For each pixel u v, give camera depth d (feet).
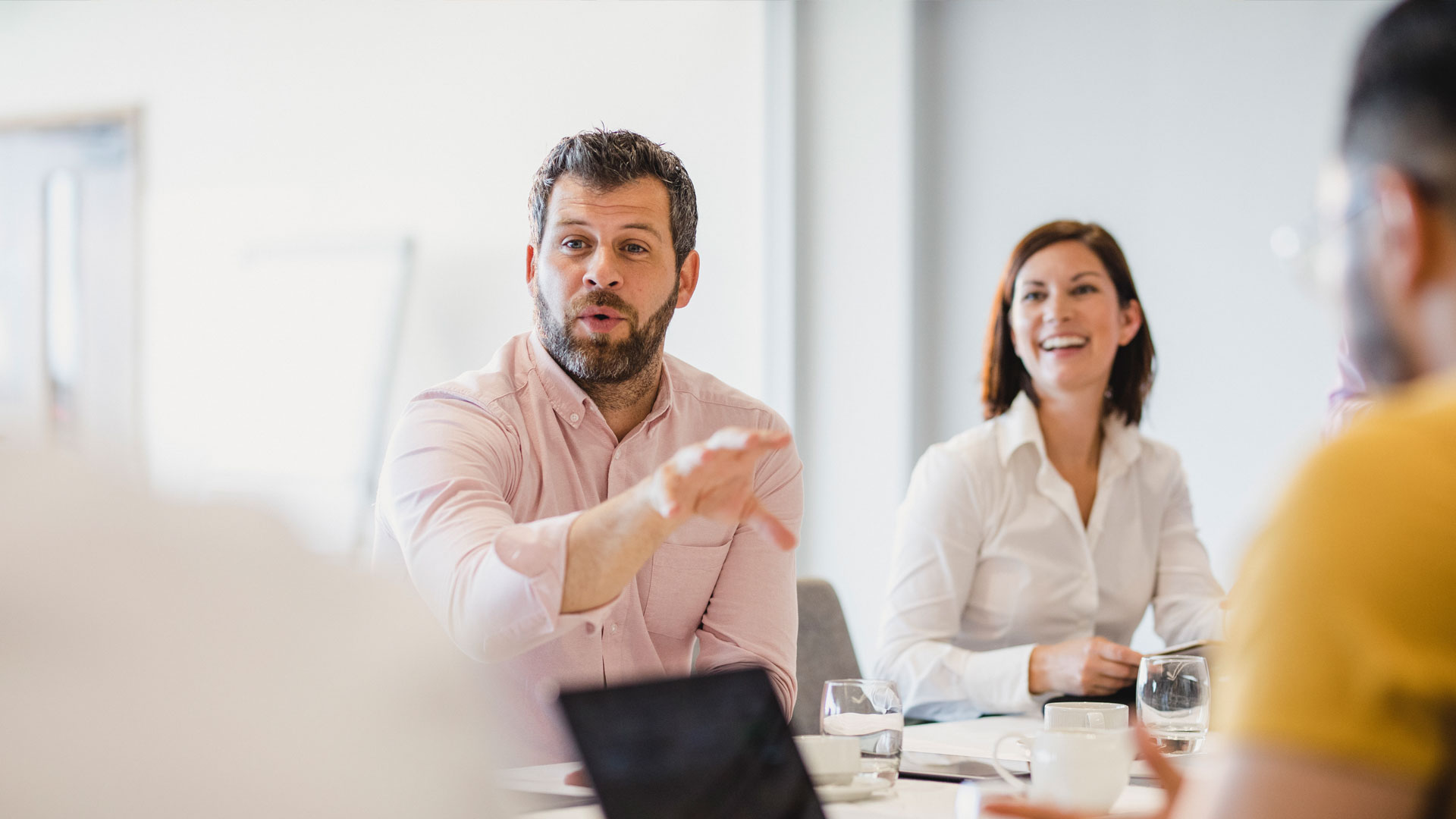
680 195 5.67
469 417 5.23
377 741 1.04
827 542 13.12
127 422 15.17
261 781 1.01
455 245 14.42
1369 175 1.92
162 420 15.08
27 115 15.79
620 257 5.47
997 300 8.02
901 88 12.90
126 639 1.00
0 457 1.04
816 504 13.17
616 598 4.02
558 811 3.29
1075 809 3.30
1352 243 1.95
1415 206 1.87
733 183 13.35
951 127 13.16
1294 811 1.64
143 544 1.02
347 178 14.85
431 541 4.50
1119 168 12.35
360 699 1.04
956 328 13.07
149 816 1.00
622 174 5.45
